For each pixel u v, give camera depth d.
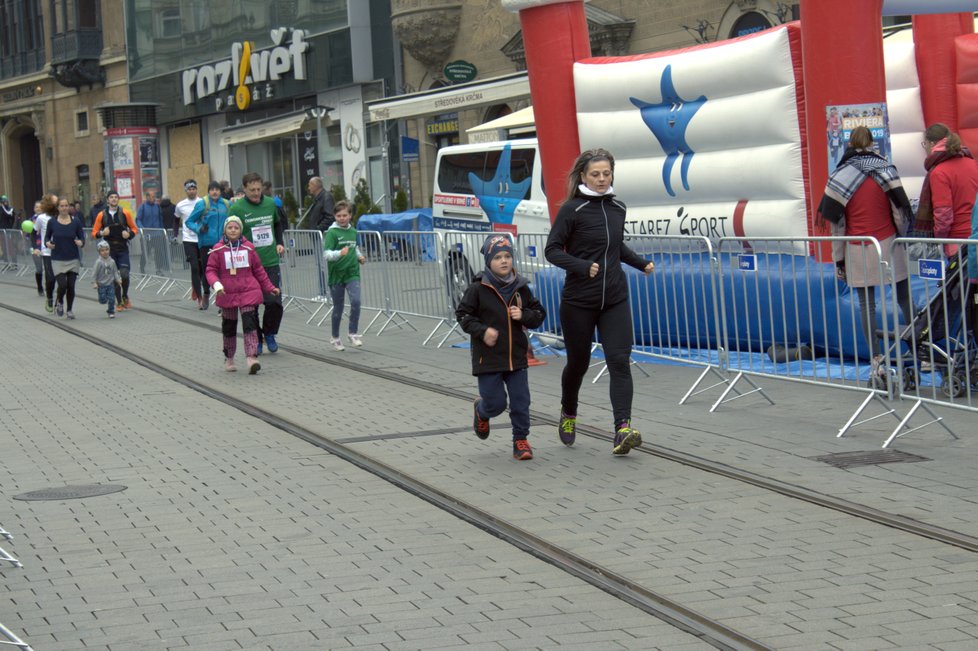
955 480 8.55
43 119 63.38
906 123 16.42
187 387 14.33
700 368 13.95
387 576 6.95
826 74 13.94
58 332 20.47
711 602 6.26
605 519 7.96
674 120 15.80
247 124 43.84
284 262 22.03
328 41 43.31
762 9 28.83
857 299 11.41
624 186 16.70
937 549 7.00
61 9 59.34
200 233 22.45
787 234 14.65
